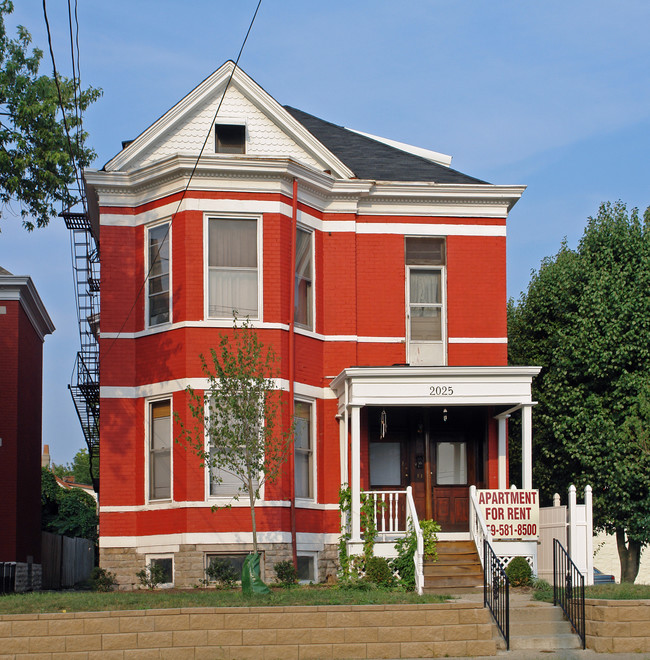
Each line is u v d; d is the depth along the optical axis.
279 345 20.38
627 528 24.00
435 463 22.08
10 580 24.62
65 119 19.94
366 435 21.62
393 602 14.42
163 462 20.42
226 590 17.64
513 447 27.73
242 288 20.58
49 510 37.97
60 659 12.90
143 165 21.42
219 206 20.56
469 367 19.75
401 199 22.52
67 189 22.02
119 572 20.08
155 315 20.97
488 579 17.58
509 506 19.20
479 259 22.73
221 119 21.66
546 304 26.44
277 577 19.03
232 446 17.64
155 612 13.21
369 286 22.28
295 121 21.77
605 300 24.23
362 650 13.48
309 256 21.81
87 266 26.98
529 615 15.12
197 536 19.45
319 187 21.75
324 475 21.31
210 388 19.33
